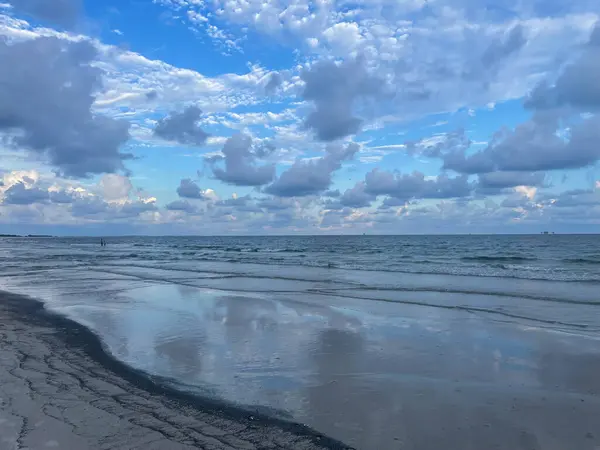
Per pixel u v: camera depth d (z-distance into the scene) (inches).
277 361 281.1
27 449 155.8
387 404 208.7
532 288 647.8
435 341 335.0
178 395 218.1
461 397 218.5
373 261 1298.0
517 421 189.9
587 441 170.7
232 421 187.3
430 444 168.4
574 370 263.3
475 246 2449.6
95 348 311.3
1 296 576.4
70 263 1270.9
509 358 289.1
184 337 346.3
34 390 219.8
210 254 1840.6
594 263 1165.1
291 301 529.7
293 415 194.9
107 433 170.7
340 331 369.1
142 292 615.5
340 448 164.6
